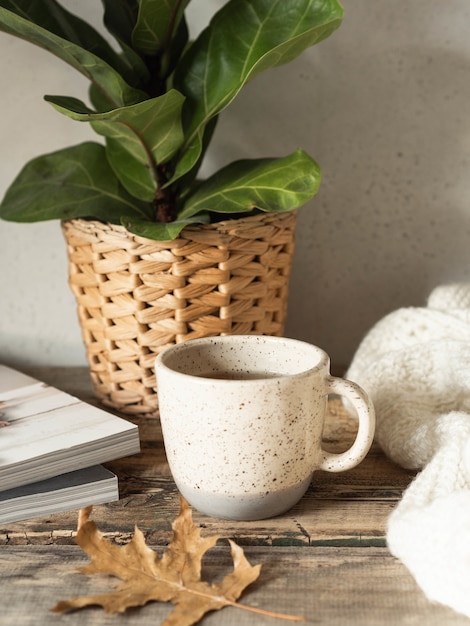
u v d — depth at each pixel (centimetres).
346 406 89
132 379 87
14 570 63
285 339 73
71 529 67
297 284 109
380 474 77
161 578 60
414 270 108
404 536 60
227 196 82
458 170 104
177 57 90
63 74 102
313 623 56
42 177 89
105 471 73
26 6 81
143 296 82
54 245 108
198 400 63
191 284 82
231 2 85
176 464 67
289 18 82
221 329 85
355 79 102
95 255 84
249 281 84
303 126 103
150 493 73
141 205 91
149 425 89
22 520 68
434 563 56
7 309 111
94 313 88
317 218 107
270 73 102
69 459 71
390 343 90
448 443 68
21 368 111
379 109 102
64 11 87
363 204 106
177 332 83
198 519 68
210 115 82
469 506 58
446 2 98
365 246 107
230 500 66
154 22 79
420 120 103
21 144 105
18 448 70
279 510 68
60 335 112
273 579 61
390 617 57
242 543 65
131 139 81
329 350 111
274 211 82
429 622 56
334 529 66
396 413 78
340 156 104
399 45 100
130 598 57
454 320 87
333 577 61
